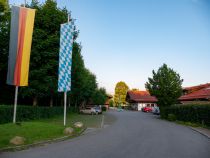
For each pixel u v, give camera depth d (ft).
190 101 150.30
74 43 119.96
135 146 44.09
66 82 70.23
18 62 61.87
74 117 125.49
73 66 125.29
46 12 106.73
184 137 58.39
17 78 61.82
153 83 140.97
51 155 35.47
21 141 43.04
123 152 38.52
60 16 107.65
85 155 35.78
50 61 103.65
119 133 63.21
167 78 138.82
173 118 114.73
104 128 75.15
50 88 106.63
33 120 89.76
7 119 71.56
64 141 48.88
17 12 61.98
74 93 151.64
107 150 39.88
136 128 76.74
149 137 56.44
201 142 51.31
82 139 51.98
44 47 102.63
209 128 82.12
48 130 56.39
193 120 99.40
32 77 101.65
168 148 42.93
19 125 57.82
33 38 100.99
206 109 88.89
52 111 116.16
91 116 138.62
